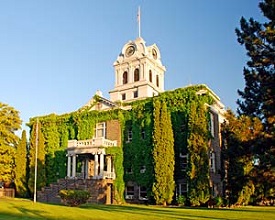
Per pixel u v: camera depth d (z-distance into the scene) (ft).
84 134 165.17
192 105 130.72
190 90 142.61
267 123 78.74
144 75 205.77
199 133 127.13
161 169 130.72
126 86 208.64
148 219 70.64
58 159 170.71
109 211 89.92
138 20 219.82
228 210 102.89
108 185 142.41
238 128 130.31
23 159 172.96
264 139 77.15
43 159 169.17
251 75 77.92
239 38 79.36
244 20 79.30
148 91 201.57
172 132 136.05
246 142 84.02
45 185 165.78
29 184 164.55
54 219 69.97
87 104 174.50
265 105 74.64
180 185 136.36
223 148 153.69
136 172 146.00
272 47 75.10
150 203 136.56
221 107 160.25
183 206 123.65
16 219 67.97
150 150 143.84
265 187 148.66
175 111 143.74
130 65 212.23
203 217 76.95
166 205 128.57
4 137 174.40
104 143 148.05
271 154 78.38
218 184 144.46
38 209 89.35
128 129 155.22
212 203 122.11
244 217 77.92
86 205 114.32
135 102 156.25
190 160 126.00
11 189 173.27
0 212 81.97
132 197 144.87
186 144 137.90
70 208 95.09
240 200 137.08
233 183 138.41
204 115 128.98
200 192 121.90
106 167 151.53
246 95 79.05
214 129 148.25
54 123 178.09
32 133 174.70
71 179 146.10
